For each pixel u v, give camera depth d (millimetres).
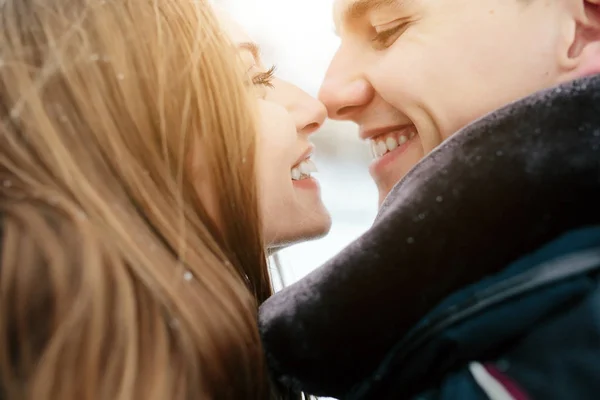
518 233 429
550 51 663
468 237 439
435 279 437
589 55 658
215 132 621
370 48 782
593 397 355
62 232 467
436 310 425
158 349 463
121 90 566
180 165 574
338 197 1463
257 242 640
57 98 538
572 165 429
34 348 436
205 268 534
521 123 475
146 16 614
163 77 591
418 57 713
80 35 573
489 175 454
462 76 689
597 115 450
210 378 480
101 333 445
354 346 452
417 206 473
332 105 811
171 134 586
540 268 404
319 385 475
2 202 478
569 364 371
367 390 441
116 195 522
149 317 475
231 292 536
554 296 394
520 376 387
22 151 507
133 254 487
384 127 795
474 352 407
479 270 429
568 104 466
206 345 483
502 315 400
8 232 461
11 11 596
